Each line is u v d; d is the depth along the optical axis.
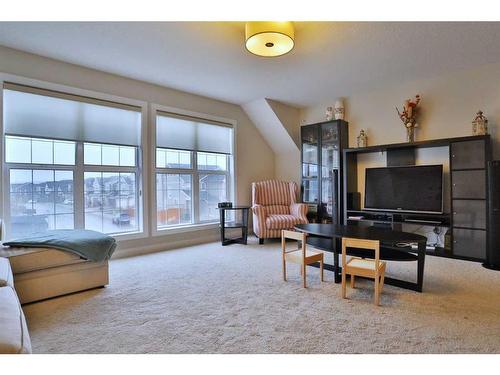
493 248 3.14
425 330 1.81
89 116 3.61
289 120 5.38
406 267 3.17
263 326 1.89
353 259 2.59
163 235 4.23
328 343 1.67
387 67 3.65
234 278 2.86
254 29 2.46
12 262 2.15
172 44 2.96
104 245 2.62
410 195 4.05
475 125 3.50
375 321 1.94
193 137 4.69
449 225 3.59
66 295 2.44
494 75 3.55
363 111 4.71
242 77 3.94
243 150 5.39
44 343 1.69
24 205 3.18
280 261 3.49
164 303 2.27
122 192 3.95
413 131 4.09
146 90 4.11
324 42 2.94
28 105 3.17
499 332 1.78
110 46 3.00
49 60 3.28
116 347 1.65
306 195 5.32
